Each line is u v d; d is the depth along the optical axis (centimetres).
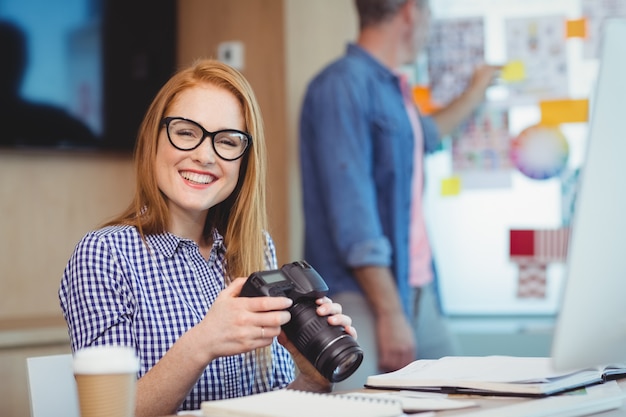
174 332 161
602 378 146
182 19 393
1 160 351
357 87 342
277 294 135
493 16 357
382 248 333
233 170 169
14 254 353
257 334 135
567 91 349
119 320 155
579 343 121
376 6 346
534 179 351
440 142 358
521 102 354
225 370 165
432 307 352
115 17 374
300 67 363
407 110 350
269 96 365
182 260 168
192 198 165
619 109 118
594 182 117
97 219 374
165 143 167
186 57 391
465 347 355
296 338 136
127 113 378
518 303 352
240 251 178
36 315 356
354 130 340
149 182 169
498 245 355
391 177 343
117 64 375
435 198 361
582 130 347
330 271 342
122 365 108
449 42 359
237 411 115
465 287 358
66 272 161
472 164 357
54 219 363
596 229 118
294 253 359
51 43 358
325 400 119
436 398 130
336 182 337
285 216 359
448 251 360
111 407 107
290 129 360
